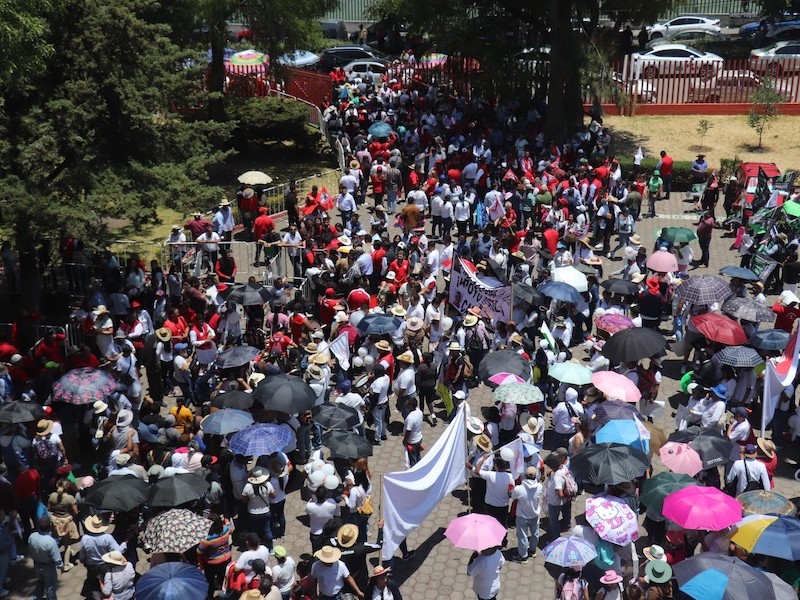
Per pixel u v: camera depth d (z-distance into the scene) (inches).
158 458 577.9
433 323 738.2
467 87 1466.5
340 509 563.5
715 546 500.1
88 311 768.9
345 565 483.2
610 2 1401.3
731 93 1496.1
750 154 1371.8
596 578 489.1
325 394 661.9
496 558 474.6
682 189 1270.9
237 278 946.1
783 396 655.1
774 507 502.0
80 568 551.8
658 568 454.9
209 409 615.2
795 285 889.5
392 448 669.3
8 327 831.7
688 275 912.9
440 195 1051.9
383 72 1704.0
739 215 1096.8
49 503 545.3
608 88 1337.4
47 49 730.2
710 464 545.0
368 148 1237.7
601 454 518.9
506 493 546.0
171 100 935.0
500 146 1306.6
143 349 716.0
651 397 669.9
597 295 834.2
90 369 628.1
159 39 899.4
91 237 806.5
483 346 740.0
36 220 767.7
